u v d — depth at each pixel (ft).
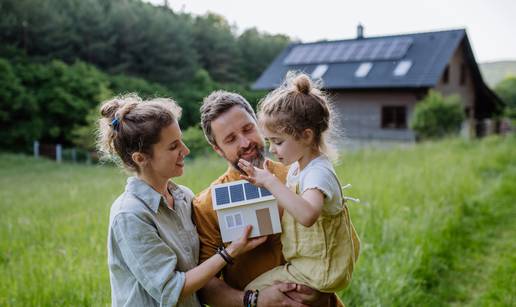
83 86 111.45
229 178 6.97
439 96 64.80
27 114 107.14
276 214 6.08
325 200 5.86
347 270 6.11
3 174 62.85
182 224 6.29
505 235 19.25
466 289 14.40
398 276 13.03
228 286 6.58
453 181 24.68
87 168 72.69
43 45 138.72
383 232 15.67
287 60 91.20
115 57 157.07
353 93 80.53
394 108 77.15
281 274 6.38
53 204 26.91
